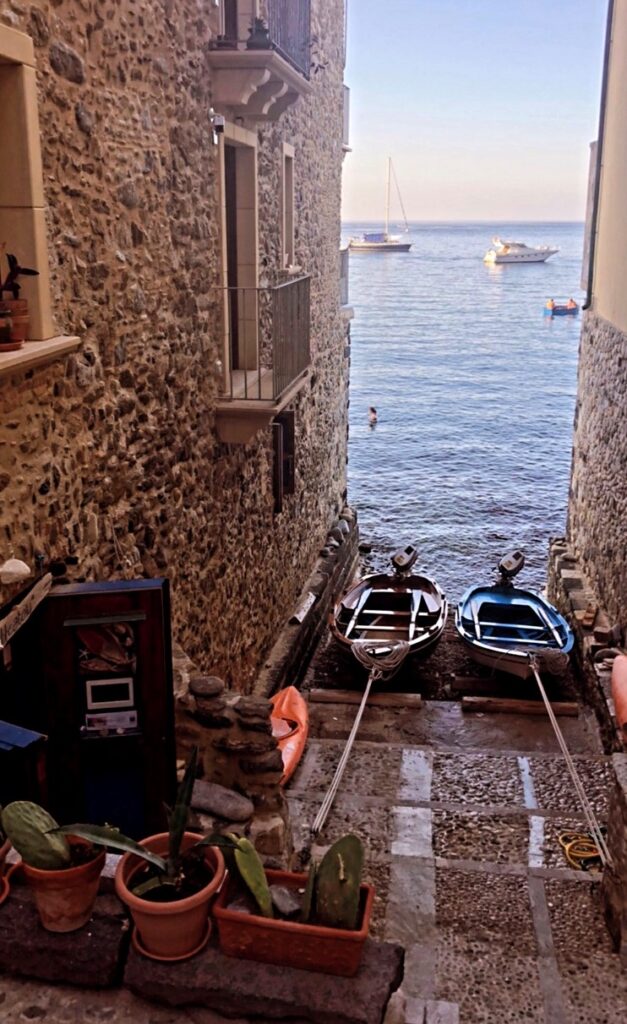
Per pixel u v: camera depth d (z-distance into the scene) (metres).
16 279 4.36
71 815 4.29
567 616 12.24
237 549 8.66
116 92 5.30
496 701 9.91
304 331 8.61
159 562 6.43
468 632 11.25
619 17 11.55
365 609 12.34
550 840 6.60
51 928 2.85
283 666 10.09
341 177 14.86
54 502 4.77
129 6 5.39
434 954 5.19
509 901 5.71
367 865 6.16
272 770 5.28
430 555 19.92
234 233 8.62
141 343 5.91
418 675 11.21
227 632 8.41
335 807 7.11
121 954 2.82
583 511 13.41
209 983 2.69
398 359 50.62
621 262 10.68
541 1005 4.77
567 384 43.31
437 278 114.88
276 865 3.72
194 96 6.61
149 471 6.19
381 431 33.31
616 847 5.19
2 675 4.37
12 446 4.28
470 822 6.86
